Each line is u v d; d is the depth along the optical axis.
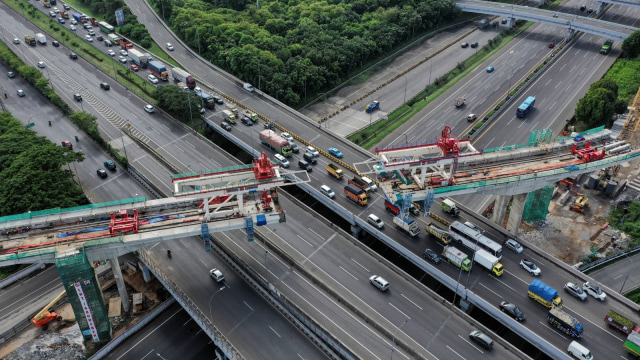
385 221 148.50
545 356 120.06
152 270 131.50
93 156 184.50
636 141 175.25
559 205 165.50
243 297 128.00
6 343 123.50
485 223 146.12
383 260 136.38
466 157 143.75
